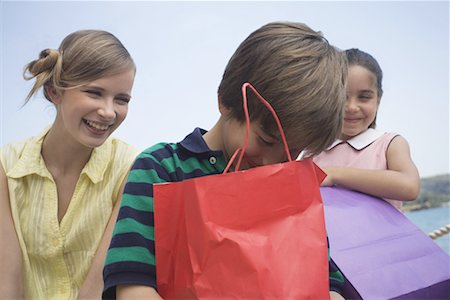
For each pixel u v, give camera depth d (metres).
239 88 0.64
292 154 0.66
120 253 0.60
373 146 1.25
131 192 0.65
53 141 1.14
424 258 0.87
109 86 1.08
